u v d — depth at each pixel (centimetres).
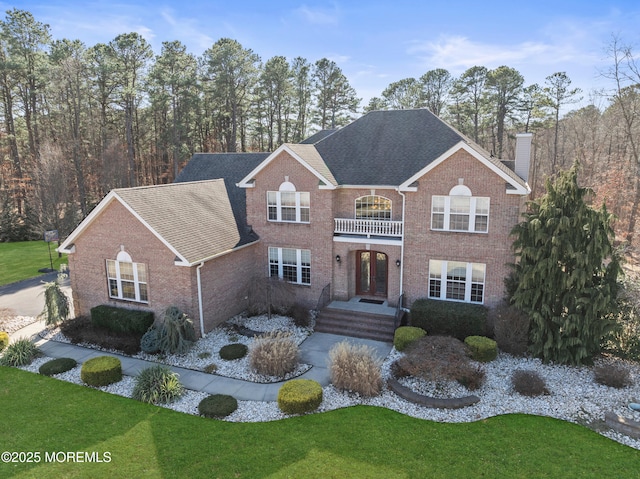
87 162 5641
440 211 2070
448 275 2112
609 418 1359
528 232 1761
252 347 1789
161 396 1524
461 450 1238
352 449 1244
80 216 4356
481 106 6197
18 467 1186
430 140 2384
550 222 1670
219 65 5594
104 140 5731
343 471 1154
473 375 1552
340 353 1641
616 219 1666
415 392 1548
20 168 5528
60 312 2219
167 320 1862
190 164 3278
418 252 2144
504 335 1816
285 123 6662
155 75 5262
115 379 1675
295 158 2278
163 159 6275
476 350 1750
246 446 1264
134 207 2003
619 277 1919
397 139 2469
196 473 1154
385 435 1306
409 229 2139
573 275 1636
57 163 4169
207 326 2105
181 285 2003
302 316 2209
